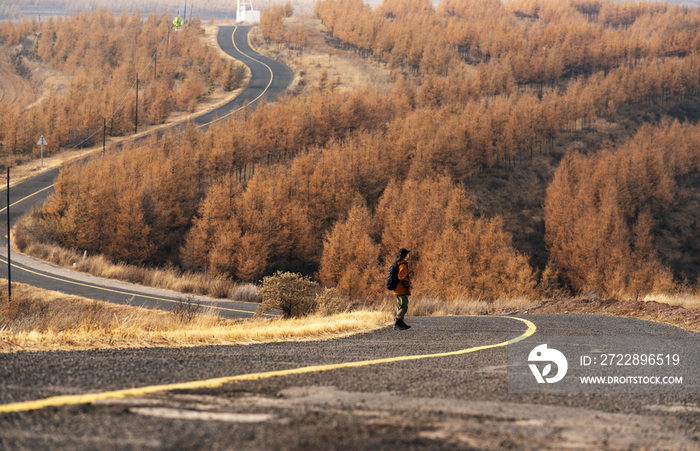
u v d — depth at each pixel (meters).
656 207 87.06
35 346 5.16
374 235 66.88
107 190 54.56
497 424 2.99
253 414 2.97
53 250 39.09
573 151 100.75
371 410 3.19
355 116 91.94
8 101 113.75
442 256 53.75
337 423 2.85
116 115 86.12
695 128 112.25
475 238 60.88
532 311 16.77
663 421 3.25
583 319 11.65
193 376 3.98
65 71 128.75
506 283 57.78
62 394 3.22
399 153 81.19
